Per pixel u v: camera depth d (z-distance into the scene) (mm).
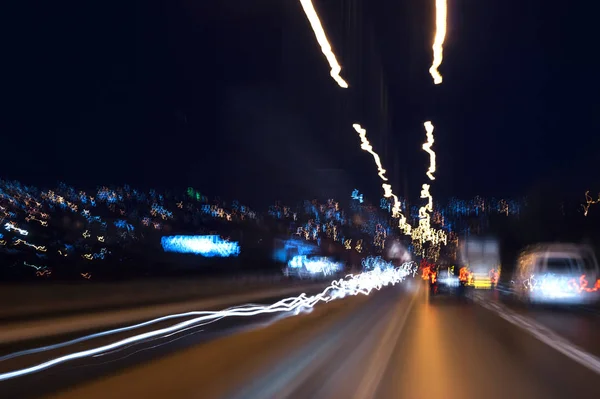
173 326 16016
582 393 9695
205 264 46781
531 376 11078
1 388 9219
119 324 16484
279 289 32500
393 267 88125
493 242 47094
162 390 9156
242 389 9398
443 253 84875
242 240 55875
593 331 18375
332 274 57781
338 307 24938
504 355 13578
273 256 59938
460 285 34500
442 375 11094
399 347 14680
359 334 16891
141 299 21984
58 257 33406
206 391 9164
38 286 23828
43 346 12875
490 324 20391
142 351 12711
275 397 9094
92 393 8922
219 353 12578
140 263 39000
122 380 9844
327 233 72312
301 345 14031
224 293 27391
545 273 26734
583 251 27000
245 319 19109
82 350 12625
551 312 25469
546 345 15266
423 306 28891
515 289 30922
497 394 9578
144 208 44344
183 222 50000
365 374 11109
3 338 12586
